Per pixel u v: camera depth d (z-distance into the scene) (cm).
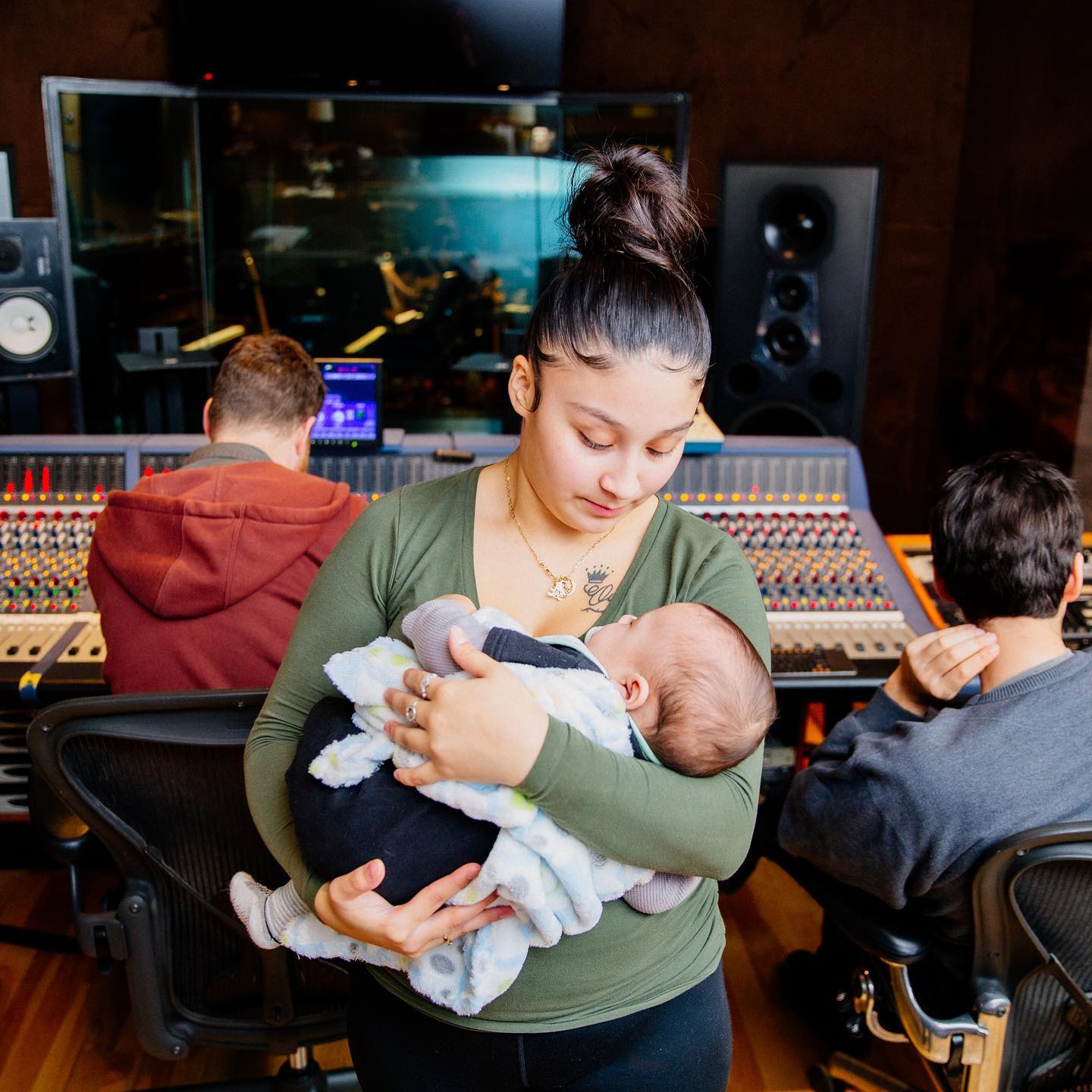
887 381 478
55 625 235
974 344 439
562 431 102
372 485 260
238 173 443
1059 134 372
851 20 443
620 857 97
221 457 191
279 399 197
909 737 149
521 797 94
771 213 357
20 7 432
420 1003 109
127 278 429
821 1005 222
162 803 149
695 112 454
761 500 264
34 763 142
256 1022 165
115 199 419
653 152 106
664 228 102
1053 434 376
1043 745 144
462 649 97
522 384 107
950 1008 163
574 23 446
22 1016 229
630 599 115
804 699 244
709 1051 113
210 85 411
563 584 114
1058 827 133
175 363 341
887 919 161
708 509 263
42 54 437
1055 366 374
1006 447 411
